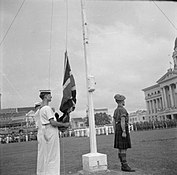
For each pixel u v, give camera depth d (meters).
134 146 7.12
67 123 3.72
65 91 3.97
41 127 3.97
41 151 3.87
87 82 5.27
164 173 3.89
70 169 4.95
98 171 4.70
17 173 4.68
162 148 6.24
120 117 4.66
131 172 4.26
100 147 8.08
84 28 5.45
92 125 5.11
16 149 9.01
